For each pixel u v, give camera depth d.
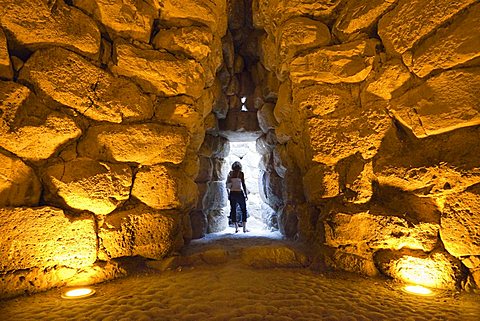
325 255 3.55
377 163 3.34
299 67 3.73
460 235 2.72
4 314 2.27
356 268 3.29
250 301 2.45
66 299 2.55
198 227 5.47
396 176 3.16
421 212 3.05
